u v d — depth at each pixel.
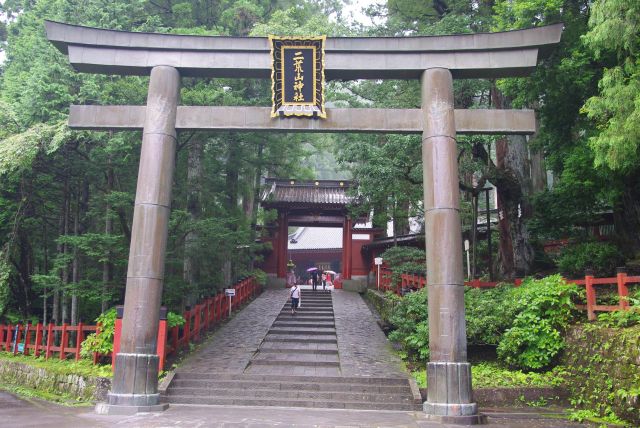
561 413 10.94
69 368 14.61
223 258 21.00
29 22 19.09
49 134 15.37
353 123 12.27
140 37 12.37
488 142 18.19
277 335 19.16
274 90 12.30
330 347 17.31
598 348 11.02
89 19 16.70
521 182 19.23
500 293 15.09
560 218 16.73
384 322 20.38
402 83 19.59
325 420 10.16
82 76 16.36
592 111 10.65
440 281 11.01
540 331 12.63
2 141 15.80
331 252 44.53
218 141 20.48
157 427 9.19
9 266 17.33
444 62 12.22
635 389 9.34
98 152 16.16
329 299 27.77
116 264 16.84
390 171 17.08
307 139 27.41
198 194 19.64
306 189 34.06
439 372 10.52
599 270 14.84
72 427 9.24
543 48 12.20
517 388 11.93
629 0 9.70
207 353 15.93
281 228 33.78
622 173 12.95
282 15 18.83
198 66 12.37
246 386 12.91
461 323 10.89
